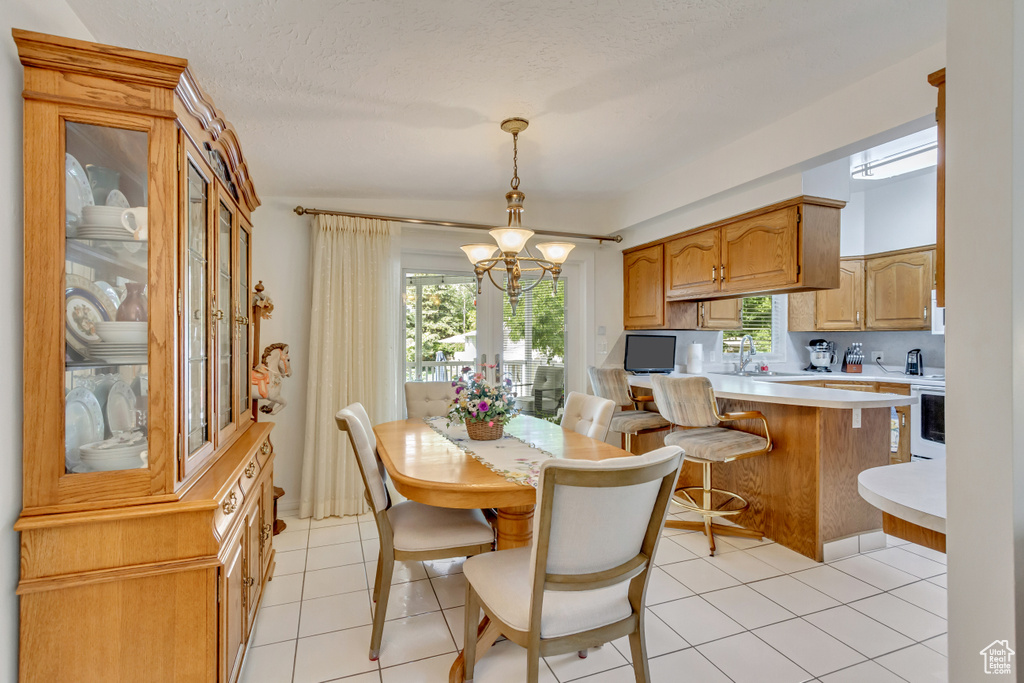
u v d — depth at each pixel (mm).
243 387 2352
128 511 1254
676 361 4805
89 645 1243
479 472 1811
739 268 3326
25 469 1194
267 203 3363
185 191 1364
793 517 2793
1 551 1146
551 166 3176
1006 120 925
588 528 1295
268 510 2402
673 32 1775
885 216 4633
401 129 2467
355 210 3553
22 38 1152
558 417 4398
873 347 5121
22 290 1222
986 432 952
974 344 973
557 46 1827
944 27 1811
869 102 2162
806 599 2250
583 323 4418
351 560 2697
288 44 1736
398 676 1757
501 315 4148
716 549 2807
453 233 3889
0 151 1140
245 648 1744
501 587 1494
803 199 2869
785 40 1860
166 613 1298
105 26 1590
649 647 1900
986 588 949
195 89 1370
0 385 1143
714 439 2885
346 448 3373
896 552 2770
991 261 946
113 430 1277
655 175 3529
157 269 1291
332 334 3357
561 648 1349
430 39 1746
